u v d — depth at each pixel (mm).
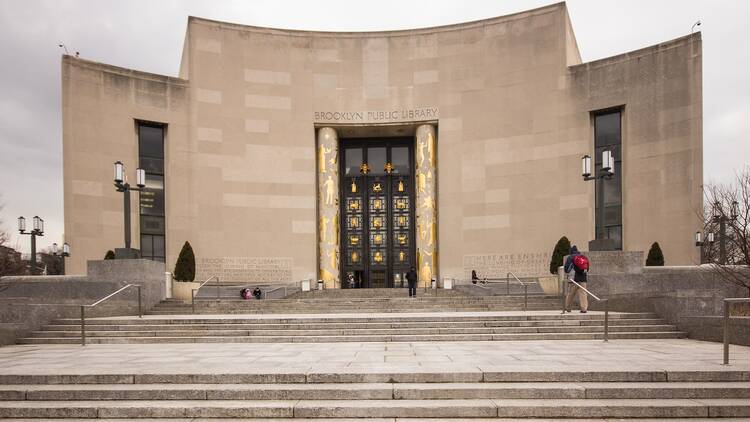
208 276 25891
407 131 29391
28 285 16406
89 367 8383
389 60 28281
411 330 12539
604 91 24734
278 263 26984
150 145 25922
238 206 26734
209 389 7191
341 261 30094
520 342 11547
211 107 26688
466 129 27359
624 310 14375
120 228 24578
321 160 28141
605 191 24938
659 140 23453
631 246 23891
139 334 12805
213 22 27031
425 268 27312
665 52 23484
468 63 27516
